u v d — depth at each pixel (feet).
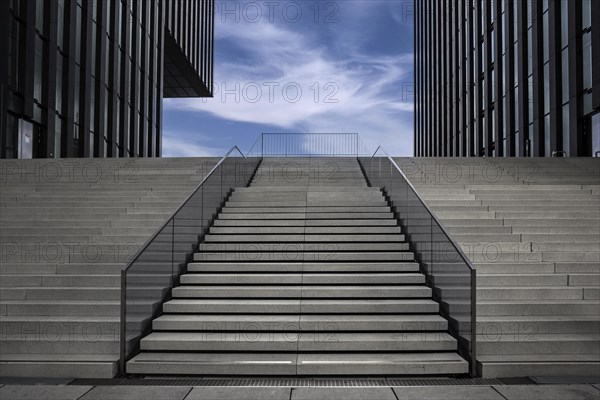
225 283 26.08
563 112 74.64
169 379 19.25
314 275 26.09
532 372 19.15
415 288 24.71
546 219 32.99
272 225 33.88
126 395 17.24
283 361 19.77
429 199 38.04
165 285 24.34
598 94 63.87
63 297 24.47
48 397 17.06
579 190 39.60
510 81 92.32
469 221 32.94
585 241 30.48
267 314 23.43
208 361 19.81
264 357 20.29
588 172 48.57
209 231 32.89
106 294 24.35
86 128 78.33
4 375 19.40
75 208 36.58
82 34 78.79
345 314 23.39
